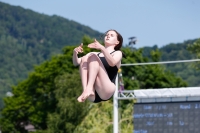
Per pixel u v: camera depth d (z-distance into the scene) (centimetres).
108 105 6156
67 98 6588
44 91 8069
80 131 6131
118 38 1884
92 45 1783
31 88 8300
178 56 18412
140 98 4025
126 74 8106
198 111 3897
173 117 3938
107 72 1836
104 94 1828
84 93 1789
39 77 8150
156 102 3984
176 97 3953
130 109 5953
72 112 6419
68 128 6347
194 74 16612
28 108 8262
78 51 1845
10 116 8394
